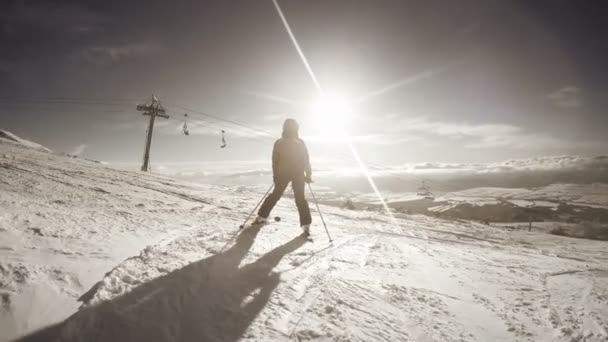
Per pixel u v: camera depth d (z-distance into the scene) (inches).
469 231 297.9
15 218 104.5
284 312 65.6
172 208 196.2
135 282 68.7
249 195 389.4
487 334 66.2
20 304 52.7
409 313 73.5
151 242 104.1
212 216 181.6
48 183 243.3
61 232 97.7
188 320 57.8
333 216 281.4
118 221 131.3
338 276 93.3
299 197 149.9
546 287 103.5
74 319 51.0
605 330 69.7
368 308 73.2
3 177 244.4
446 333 65.2
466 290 94.4
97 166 527.2
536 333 67.7
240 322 59.6
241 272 85.7
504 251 183.8
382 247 147.9
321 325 61.8
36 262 70.5
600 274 128.3
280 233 145.2
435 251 156.2
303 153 153.1
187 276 75.8
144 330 52.4
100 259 80.7
